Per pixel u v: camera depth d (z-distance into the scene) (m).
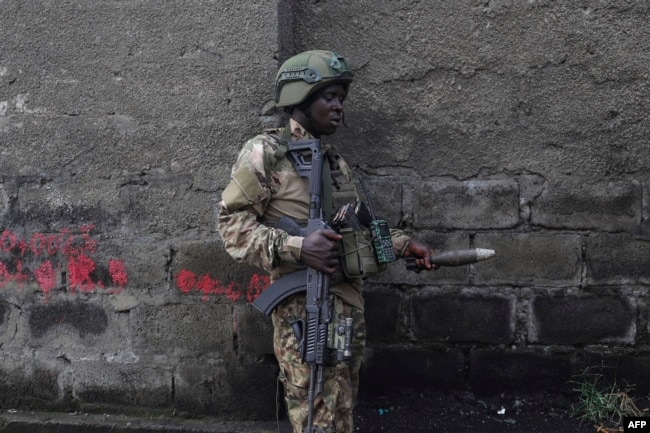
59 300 3.33
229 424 3.23
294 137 2.63
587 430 3.14
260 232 2.46
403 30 3.32
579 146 3.28
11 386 3.38
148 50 3.18
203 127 3.18
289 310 2.57
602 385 3.33
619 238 3.29
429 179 3.36
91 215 3.28
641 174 3.27
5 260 3.35
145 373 3.30
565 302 3.33
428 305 3.38
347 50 3.35
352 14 3.34
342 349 2.41
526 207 3.32
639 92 3.24
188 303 3.25
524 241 3.33
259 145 2.54
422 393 3.41
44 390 3.37
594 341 3.33
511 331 3.36
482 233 3.35
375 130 3.37
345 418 2.55
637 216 3.27
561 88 3.27
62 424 3.26
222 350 3.25
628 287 3.30
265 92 3.12
